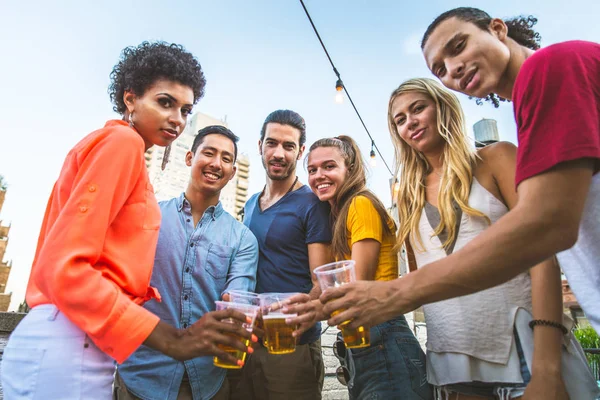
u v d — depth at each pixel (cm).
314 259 197
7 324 262
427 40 149
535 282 118
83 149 105
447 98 156
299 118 240
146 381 155
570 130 74
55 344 91
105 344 91
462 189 140
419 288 90
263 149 238
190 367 160
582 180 74
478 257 81
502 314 126
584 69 79
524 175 79
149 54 141
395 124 181
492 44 132
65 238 90
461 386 132
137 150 111
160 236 180
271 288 205
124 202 109
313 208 209
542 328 112
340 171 201
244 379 189
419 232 158
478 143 179
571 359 114
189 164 213
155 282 173
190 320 172
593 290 97
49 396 87
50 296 90
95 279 91
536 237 75
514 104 89
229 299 141
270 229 214
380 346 146
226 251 192
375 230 160
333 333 346
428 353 145
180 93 142
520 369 119
